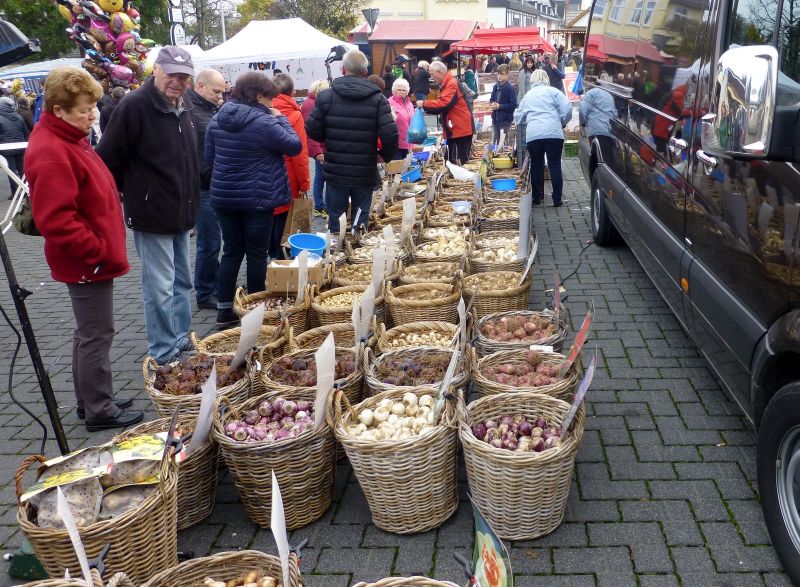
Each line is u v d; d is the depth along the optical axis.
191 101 5.88
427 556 2.90
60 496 1.90
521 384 3.43
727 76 2.38
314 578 2.80
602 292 6.00
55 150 3.40
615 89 6.25
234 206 5.27
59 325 6.16
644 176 4.97
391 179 8.75
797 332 2.45
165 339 4.61
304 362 3.77
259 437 3.02
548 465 2.77
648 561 2.78
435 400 3.19
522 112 9.30
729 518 3.00
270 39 14.55
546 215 9.03
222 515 3.27
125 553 2.46
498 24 63.12
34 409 4.47
